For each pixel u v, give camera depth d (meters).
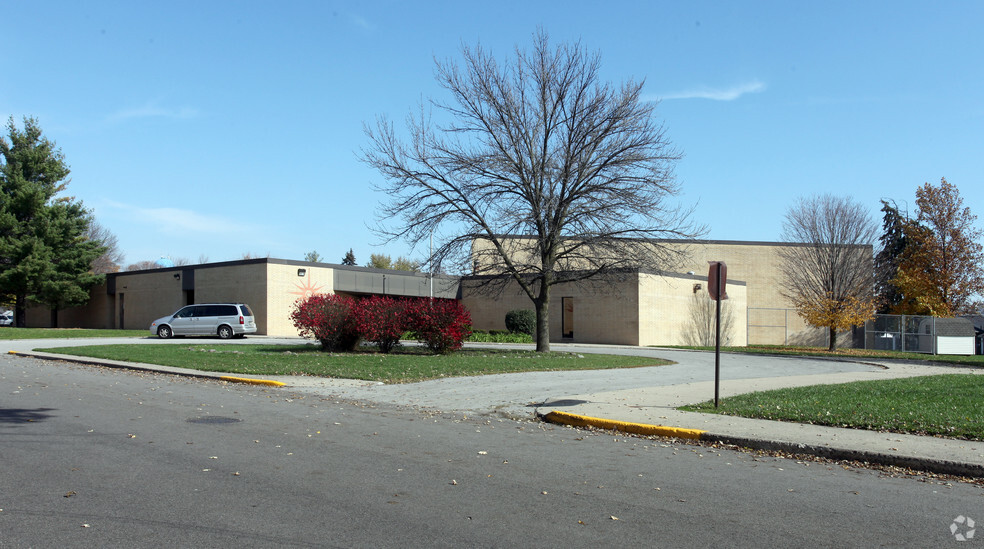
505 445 9.04
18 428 9.45
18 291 46.41
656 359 24.27
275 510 5.82
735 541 5.24
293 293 39.50
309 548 4.93
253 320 36.06
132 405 11.90
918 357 30.72
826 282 36.34
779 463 8.30
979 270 41.44
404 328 24.20
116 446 8.34
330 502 6.09
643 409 11.70
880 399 12.76
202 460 7.68
